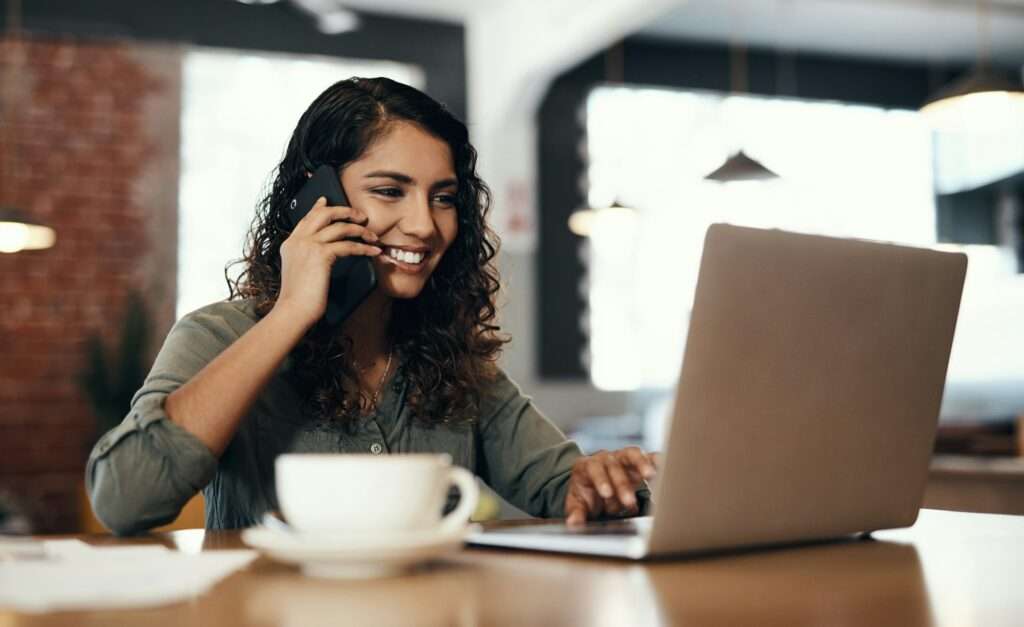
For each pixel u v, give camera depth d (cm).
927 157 705
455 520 84
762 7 614
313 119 146
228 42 553
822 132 691
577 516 111
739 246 87
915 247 104
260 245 152
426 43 607
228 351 117
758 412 91
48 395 509
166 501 109
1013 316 573
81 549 90
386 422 148
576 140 645
